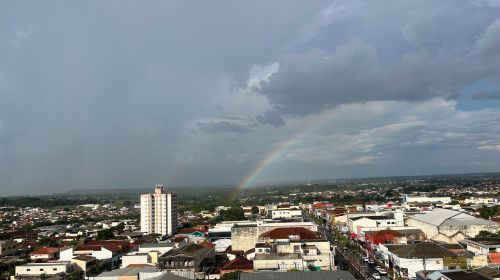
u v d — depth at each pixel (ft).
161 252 447.01
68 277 393.50
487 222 506.48
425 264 349.82
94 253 481.87
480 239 426.10
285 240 433.89
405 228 543.80
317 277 263.49
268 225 533.96
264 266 343.87
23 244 599.57
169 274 302.86
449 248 406.00
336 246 555.28
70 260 443.32
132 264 407.64
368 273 386.73
